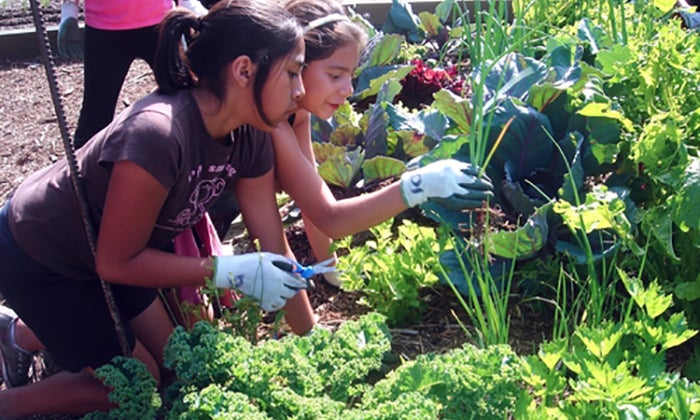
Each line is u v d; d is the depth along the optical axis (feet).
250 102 6.95
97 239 7.23
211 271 7.47
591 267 8.13
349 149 11.51
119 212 6.91
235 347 6.54
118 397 6.72
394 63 14.89
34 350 8.70
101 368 6.79
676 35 9.94
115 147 6.77
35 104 16.29
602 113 9.28
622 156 9.52
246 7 6.74
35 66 18.12
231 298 8.56
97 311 7.77
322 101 8.08
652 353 6.99
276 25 6.70
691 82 9.61
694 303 8.47
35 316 7.68
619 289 8.89
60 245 7.44
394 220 10.40
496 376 6.34
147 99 7.09
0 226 7.64
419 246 8.87
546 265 8.77
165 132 6.77
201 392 6.09
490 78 10.82
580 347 7.70
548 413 6.72
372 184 10.47
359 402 7.83
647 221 8.32
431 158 9.48
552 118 10.06
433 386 6.41
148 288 8.13
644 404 6.56
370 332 7.04
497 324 7.95
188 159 7.04
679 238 8.58
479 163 9.04
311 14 7.87
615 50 10.32
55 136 14.96
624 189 8.80
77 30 13.12
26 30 18.75
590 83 9.93
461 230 8.90
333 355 6.84
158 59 7.02
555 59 11.37
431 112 11.10
